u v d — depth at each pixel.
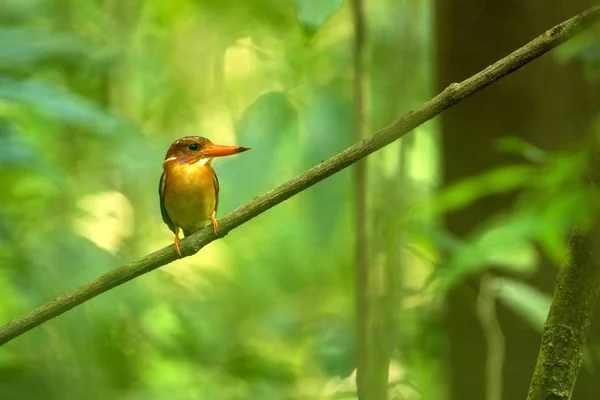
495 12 7.50
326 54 11.49
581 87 7.21
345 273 13.51
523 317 7.30
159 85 13.36
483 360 7.47
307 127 9.66
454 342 7.62
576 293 4.06
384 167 8.24
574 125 7.20
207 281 13.41
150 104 13.53
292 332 10.09
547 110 7.27
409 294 7.93
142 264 5.12
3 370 8.71
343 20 12.16
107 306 8.88
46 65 9.27
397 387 8.48
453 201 6.05
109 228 13.10
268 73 12.30
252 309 13.61
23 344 9.16
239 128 9.46
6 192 10.02
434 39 7.98
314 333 9.61
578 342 4.10
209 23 12.96
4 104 8.70
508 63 4.14
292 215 15.09
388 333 7.36
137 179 12.50
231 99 13.69
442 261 7.52
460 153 7.54
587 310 4.07
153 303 10.29
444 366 7.84
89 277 8.28
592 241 3.99
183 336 10.72
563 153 4.91
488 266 6.79
